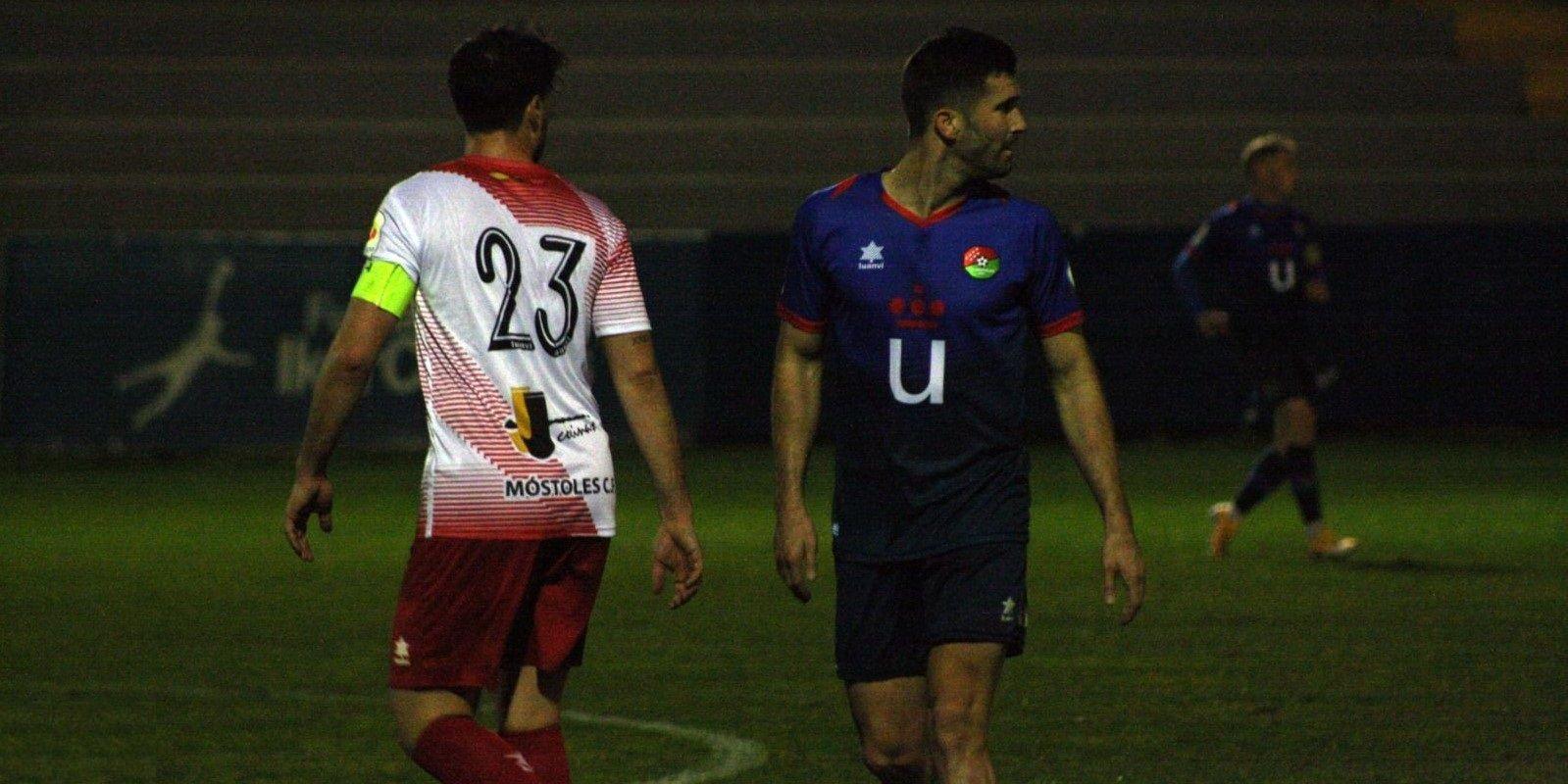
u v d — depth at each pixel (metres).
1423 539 45.31
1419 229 71.75
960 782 16.70
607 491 16.39
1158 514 51.16
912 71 17.17
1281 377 41.75
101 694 28.12
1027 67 90.50
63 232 81.75
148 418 69.88
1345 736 24.72
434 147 86.25
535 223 16.22
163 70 88.62
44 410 69.81
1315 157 86.81
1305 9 95.88
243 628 33.97
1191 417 72.25
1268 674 28.95
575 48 92.56
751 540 46.00
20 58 91.38
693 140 86.31
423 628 16.00
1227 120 88.31
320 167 85.88
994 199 17.39
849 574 17.48
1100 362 71.94
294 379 70.00
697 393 71.06
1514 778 22.36
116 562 42.91
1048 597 36.75
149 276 69.94
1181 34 93.31
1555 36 94.81
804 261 17.48
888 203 17.28
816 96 89.81
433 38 92.50
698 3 95.00
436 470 15.98
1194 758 23.58
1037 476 61.34
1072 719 25.86
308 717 26.42
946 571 17.03
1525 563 41.19
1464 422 72.25
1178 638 32.16
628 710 26.78
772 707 26.97
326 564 42.34
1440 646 31.22
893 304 17.06
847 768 23.14
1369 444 69.88
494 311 16.00
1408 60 93.75
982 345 17.03
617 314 16.61
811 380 17.88
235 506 54.66
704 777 22.66
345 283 70.12
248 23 92.31
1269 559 42.19
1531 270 72.06
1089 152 86.38
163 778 22.88
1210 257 42.19
